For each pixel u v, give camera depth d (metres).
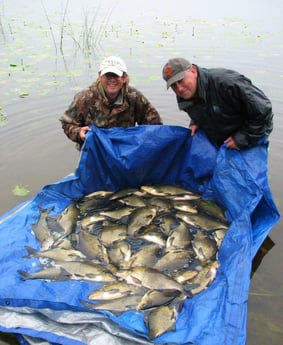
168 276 1.60
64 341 1.38
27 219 1.93
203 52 4.96
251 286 1.71
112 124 2.36
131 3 9.24
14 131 3.08
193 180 2.27
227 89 1.86
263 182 1.91
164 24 6.88
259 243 1.79
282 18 7.60
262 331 1.49
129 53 4.96
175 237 1.84
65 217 1.97
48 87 3.88
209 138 2.14
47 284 1.54
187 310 1.46
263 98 1.87
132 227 1.91
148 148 2.18
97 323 1.41
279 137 2.99
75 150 2.88
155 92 3.71
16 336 1.46
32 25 6.73
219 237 1.85
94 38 5.82
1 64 4.52
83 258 1.75
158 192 2.18
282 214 2.13
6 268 1.64
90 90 2.29
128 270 1.63
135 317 1.44
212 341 1.32
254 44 5.41
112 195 2.17
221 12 8.27
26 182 2.50
